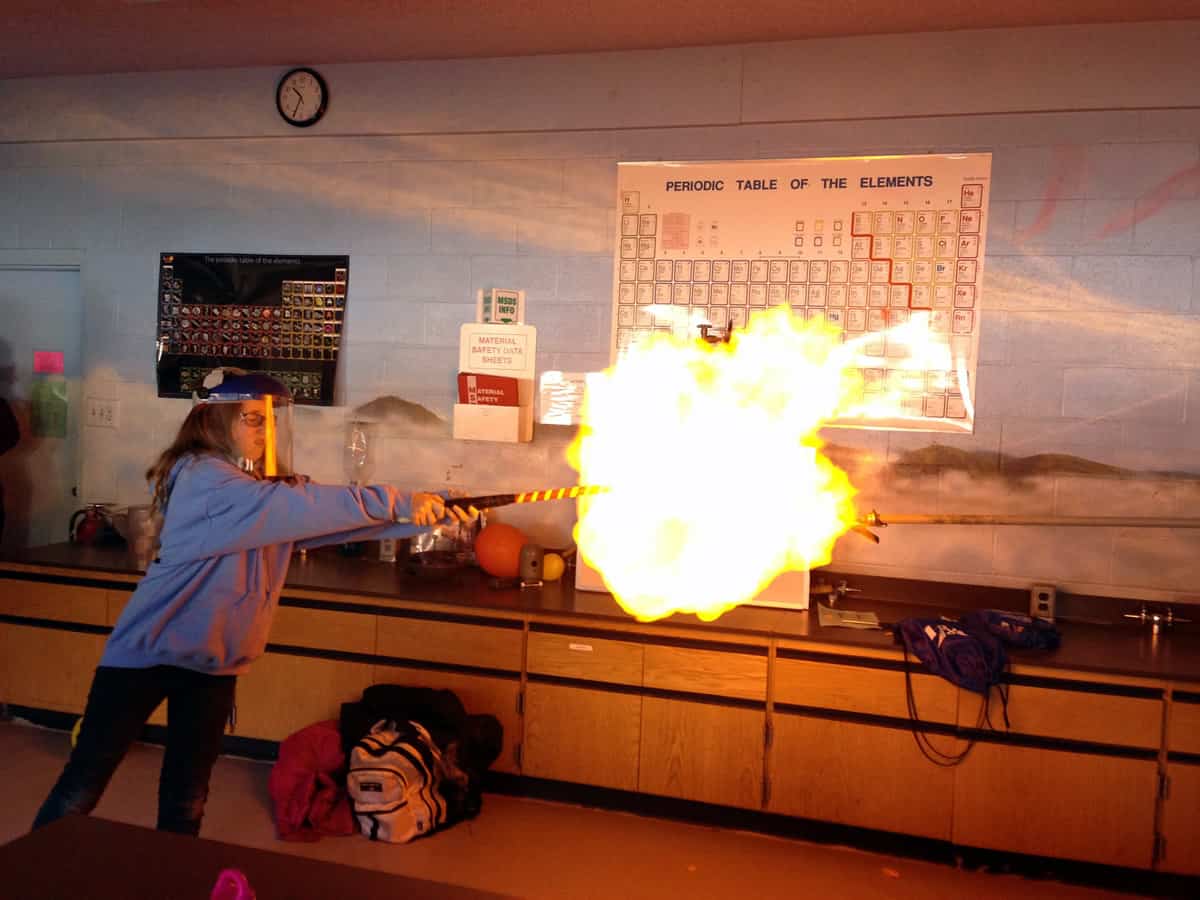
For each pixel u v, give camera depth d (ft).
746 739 10.43
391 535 8.68
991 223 11.50
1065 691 9.58
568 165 12.82
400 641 11.38
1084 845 9.59
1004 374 11.51
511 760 11.12
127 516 13.82
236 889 4.16
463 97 13.15
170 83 14.17
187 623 7.79
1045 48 11.26
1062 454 11.36
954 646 9.77
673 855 10.15
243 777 11.75
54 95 14.64
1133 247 11.11
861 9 10.94
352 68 13.50
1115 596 11.22
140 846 5.00
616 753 10.80
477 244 13.20
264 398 8.34
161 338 14.35
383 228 13.53
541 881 9.52
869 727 10.07
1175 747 9.32
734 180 12.28
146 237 14.42
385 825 10.15
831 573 12.08
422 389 13.47
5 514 15.30
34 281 15.26
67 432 15.16
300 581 11.96
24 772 11.71
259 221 13.98
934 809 9.95
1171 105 10.94
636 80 12.55
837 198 11.96
